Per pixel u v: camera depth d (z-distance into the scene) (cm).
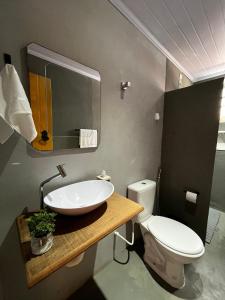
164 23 146
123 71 137
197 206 177
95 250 133
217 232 198
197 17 139
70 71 99
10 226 84
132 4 126
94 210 92
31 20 81
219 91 153
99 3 112
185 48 187
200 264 149
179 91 185
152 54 170
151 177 194
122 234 157
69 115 103
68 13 95
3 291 85
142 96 163
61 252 61
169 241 121
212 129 160
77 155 111
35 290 98
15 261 87
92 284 129
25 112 70
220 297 118
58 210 75
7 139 75
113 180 141
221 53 198
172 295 120
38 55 84
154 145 192
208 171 166
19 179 85
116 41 128
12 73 69
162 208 214
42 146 92
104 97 124
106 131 129
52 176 95
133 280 132
